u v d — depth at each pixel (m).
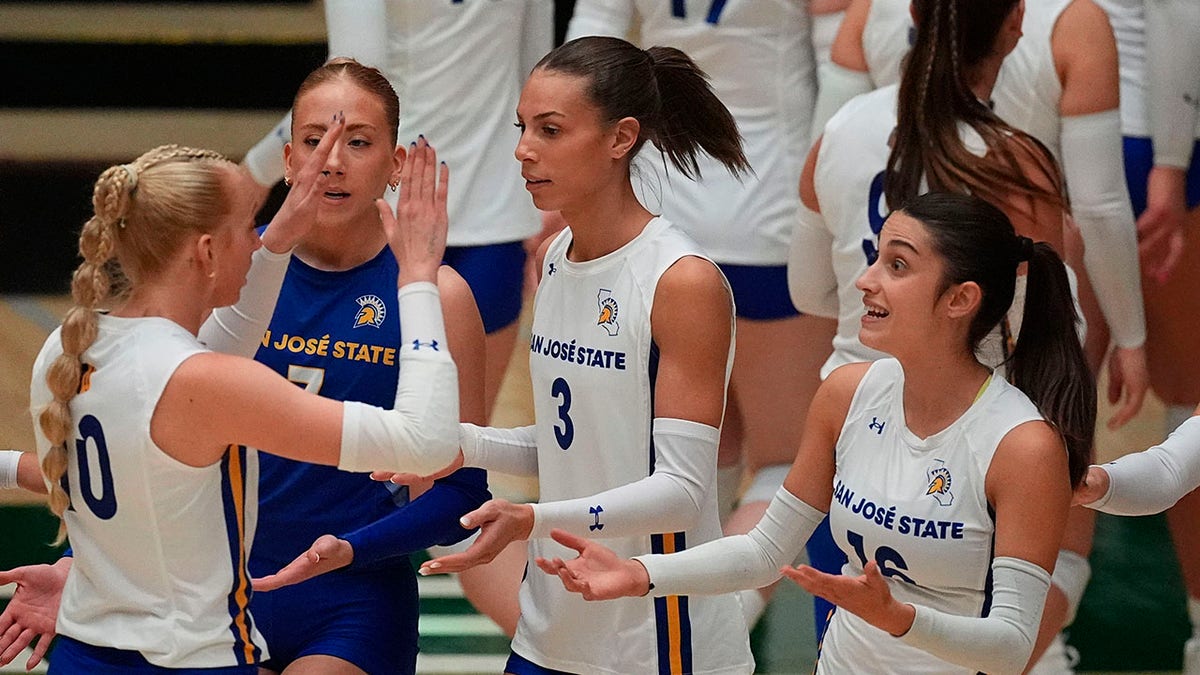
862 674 8.28
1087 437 7.98
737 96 14.05
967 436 7.88
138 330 7.38
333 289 9.18
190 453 7.27
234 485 7.50
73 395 7.39
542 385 8.99
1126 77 14.43
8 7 36.25
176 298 7.50
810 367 14.03
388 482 9.25
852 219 11.20
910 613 7.32
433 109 14.27
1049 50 11.66
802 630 14.84
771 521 8.52
